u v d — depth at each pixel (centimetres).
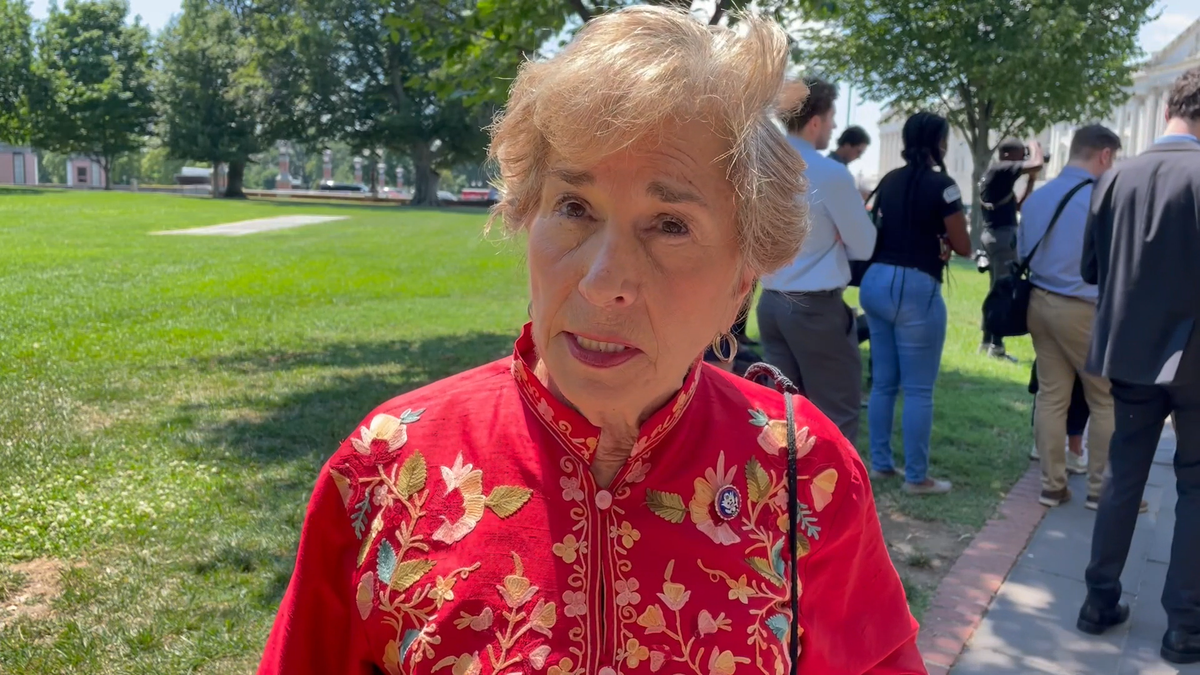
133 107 5375
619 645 110
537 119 107
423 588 110
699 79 102
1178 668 328
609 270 104
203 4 4719
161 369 728
